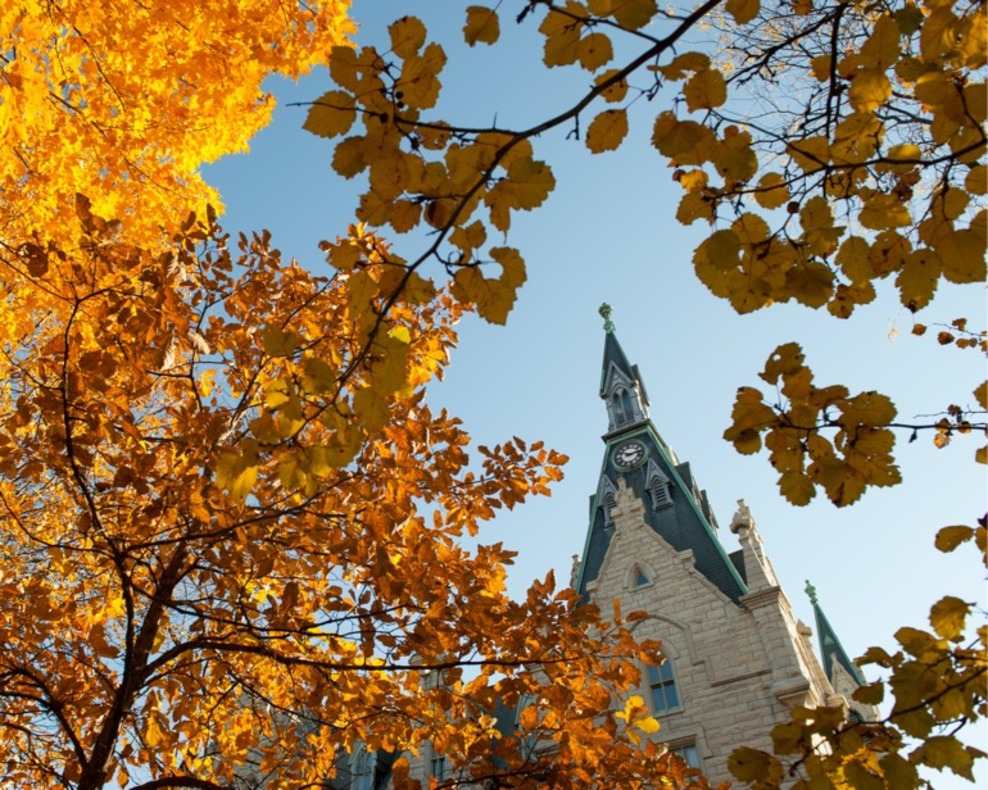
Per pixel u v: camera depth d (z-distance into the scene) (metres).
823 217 2.69
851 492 2.84
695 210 2.80
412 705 6.50
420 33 2.21
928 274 2.67
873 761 2.60
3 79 4.64
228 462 2.64
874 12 4.38
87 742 6.70
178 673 6.67
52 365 5.40
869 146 2.63
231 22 5.89
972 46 2.26
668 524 28.77
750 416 2.82
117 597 6.90
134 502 6.64
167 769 6.78
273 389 2.60
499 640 5.70
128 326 5.11
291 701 7.73
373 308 2.63
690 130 2.46
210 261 6.45
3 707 6.56
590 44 2.31
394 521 5.29
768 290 2.78
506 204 2.43
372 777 22.86
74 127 5.77
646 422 34.91
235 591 6.60
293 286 7.02
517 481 6.68
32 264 4.95
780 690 20.28
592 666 6.56
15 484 6.69
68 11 5.34
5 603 5.95
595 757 6.05
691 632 23.09
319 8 6.18
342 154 2.40
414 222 2.53
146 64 5.84
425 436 5.79
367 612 5.91
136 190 6.46
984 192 2.48
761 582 23.28
